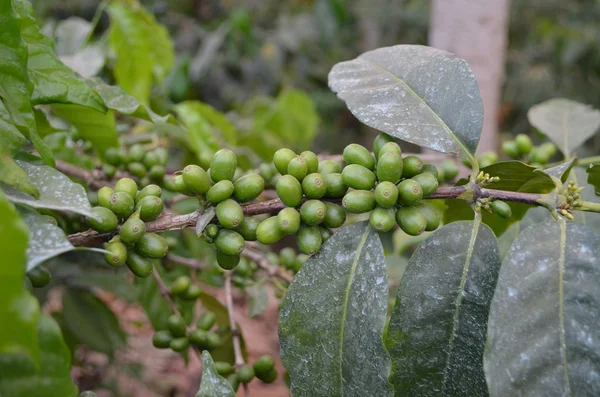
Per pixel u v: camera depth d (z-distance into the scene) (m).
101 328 0.67
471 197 0.37
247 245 0.58
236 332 0.49
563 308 0.34
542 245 0.35
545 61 1.75
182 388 0.84
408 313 0.36
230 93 1.56
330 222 0.37
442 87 0.40
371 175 0.36
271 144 0.88
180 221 0.36
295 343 0.36
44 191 0.33
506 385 0.32
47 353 0.29
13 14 0.35
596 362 0.33
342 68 0.43
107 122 0.49
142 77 0.73
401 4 1.98
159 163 0.53
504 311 0.34
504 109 1.72
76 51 0.74
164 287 0.51
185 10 1.75
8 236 0.25
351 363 0.36
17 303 0.25
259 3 1.85
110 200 0.35
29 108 0.37
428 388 0.36
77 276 0.61
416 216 0.36
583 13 1.78
